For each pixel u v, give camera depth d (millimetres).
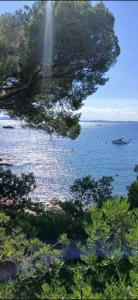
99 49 10766
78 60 11141
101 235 5910
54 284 6219
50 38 10070
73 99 12867
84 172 43094
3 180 14734
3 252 6875
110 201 6180
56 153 66312
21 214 11508
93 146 80562
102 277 6426
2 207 13406
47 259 6414
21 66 11273
